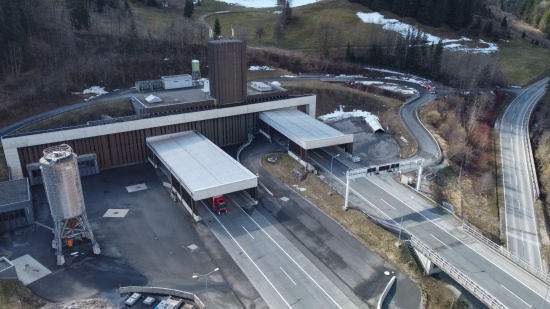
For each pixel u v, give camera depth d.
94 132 74.94
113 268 51.38
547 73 149.25
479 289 45.72
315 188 72.00
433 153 86.31
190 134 83.69
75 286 48.34
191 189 60.34
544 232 70.25
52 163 47.75
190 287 48.62
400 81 131.00
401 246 55.78
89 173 76.12
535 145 102.56
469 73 133.38
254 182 64.81
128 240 56.78
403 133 95.88
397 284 50.22
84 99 98.50
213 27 155.38
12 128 83.56
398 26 161.50
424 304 47.12
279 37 154.50
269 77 124.38
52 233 58.19
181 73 119.19
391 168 66.12
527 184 85.31
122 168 79.00
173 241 56.88
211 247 55.91
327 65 136.12
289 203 67.31
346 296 48.09
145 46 123.31
